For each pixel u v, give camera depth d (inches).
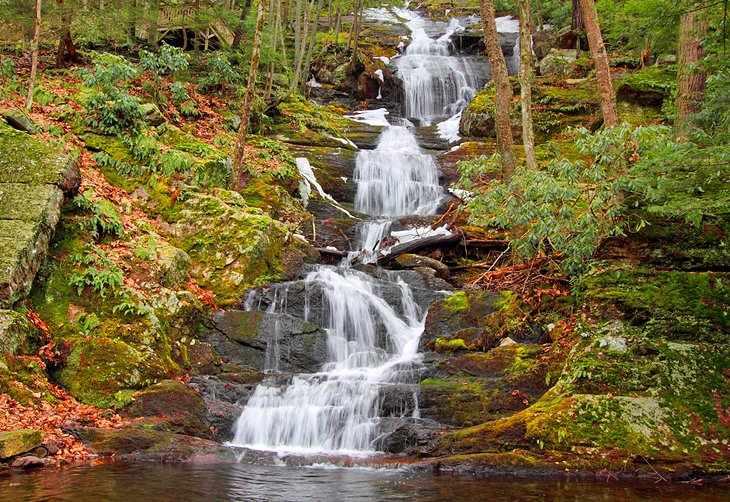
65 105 534.6
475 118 787.4
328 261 550.0
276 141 692.7
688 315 310.3
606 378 294.7
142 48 754.8
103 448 279.6
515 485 241.3
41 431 271.3
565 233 382.0
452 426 317.7
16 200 369.7
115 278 380.8
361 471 266.4
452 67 1039.0
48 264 373.7
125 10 659.4
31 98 506.6
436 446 289.9
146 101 576.4
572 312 374.9
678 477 253.0
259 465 275.4
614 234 350.3
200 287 455.2
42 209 366.3
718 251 324.5
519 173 411.8
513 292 428.5
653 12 494.3
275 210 566.3
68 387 331.0
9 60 562.9
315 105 878.4
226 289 455.5
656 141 346.9
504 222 407.2
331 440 319.0
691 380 288.4
